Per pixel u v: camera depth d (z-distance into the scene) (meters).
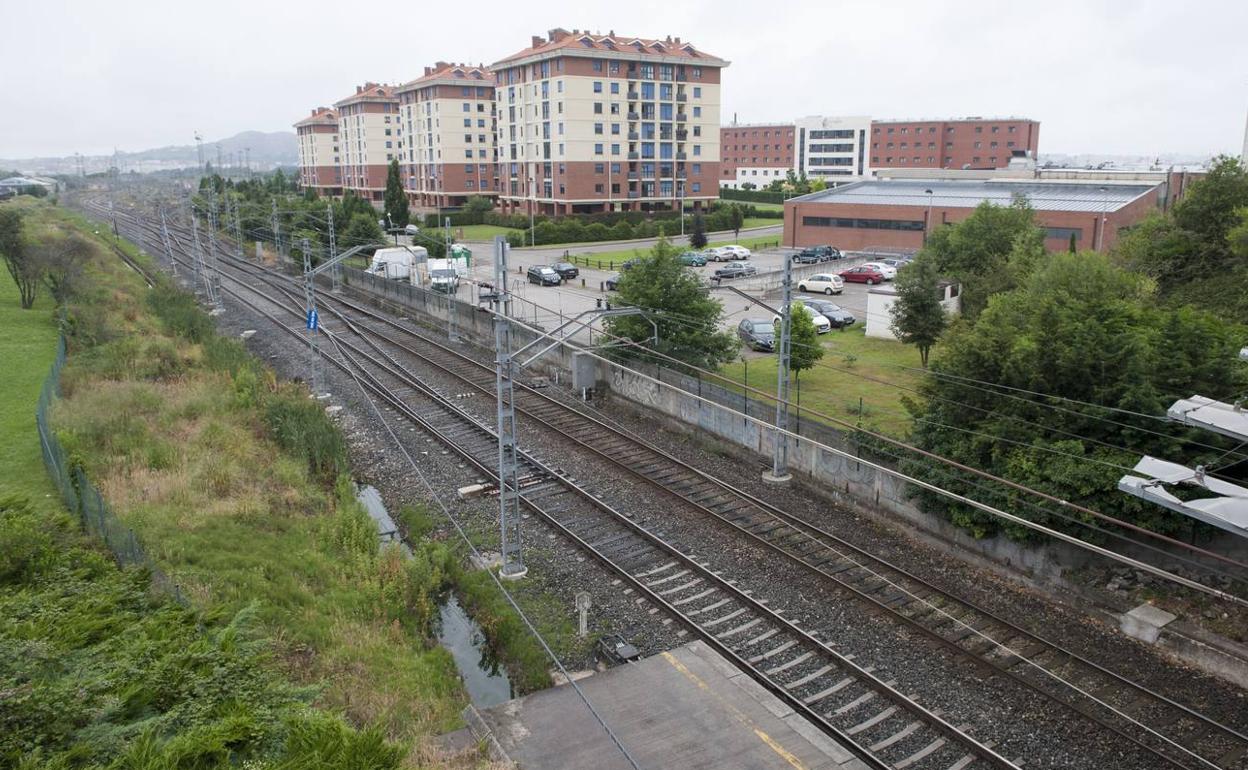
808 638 15.91
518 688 15.20
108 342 36.12
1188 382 17.98
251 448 25.28
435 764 11.85
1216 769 12.48
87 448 23.11
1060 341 18.81
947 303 37.25
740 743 12.88
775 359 34.62
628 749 12.73
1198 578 16.69
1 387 29.06
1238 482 16.78
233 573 17.03
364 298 55.91
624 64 88.75
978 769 12.66
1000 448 18.81
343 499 22.73
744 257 64.38
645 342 29.95
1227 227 29.17
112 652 12.16
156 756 9.36
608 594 18.00
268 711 10.86
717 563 19.20
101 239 78.75
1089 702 14.16
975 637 16.14
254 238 81.69
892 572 18.73
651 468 25.22
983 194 68.38
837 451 20.98
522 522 21.70
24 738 9.49
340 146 137.88
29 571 15.04
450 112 105.38
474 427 29.31
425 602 17.50
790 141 144.25
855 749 13.02
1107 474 16.77
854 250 70.44
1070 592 17.27
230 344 38.91
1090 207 59.50
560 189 89.69
